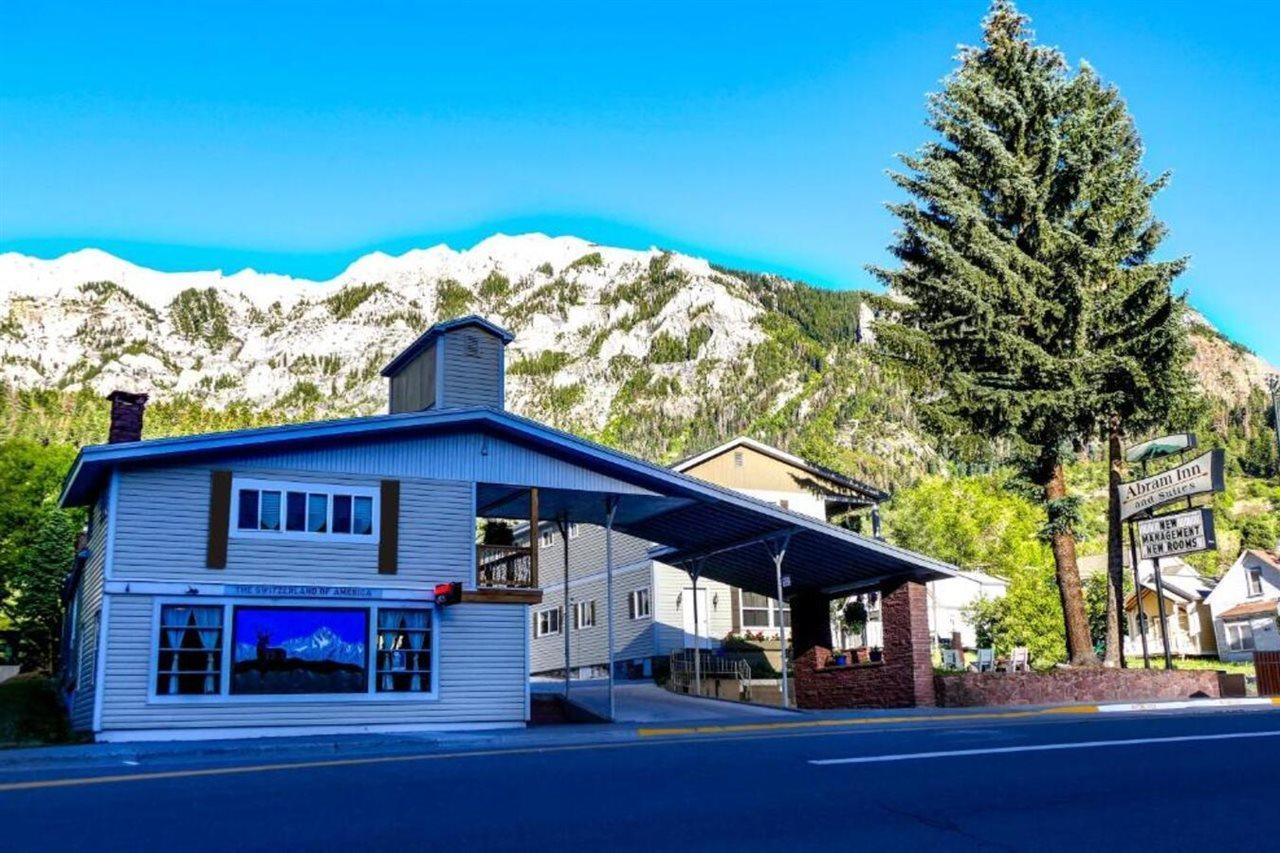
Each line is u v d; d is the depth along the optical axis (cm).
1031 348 3145
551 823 815
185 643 1967
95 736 1873
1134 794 918
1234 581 6153
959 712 2369
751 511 2544
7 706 2483
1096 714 2280
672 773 1059
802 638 3119
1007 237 3397
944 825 805
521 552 2336
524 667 2247
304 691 2045
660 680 3834
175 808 891
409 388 2639
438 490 2225
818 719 2164
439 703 2153
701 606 4244
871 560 2730
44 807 906
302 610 2070
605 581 4553
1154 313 3123
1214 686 2902
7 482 5181
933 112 3556
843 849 731
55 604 4141
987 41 3556
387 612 2147
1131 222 3300
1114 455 3366
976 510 5800
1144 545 2995
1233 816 829
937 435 3425
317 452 2127
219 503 2023
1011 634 4859
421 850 730
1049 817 830
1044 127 3394
